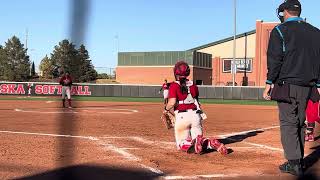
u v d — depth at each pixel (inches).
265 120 618.5
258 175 243.9
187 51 2370.8
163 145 352.5
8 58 2787.9
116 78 2497.5
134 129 468.8
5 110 767.7
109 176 239.9
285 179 235.1
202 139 305.4
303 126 246.7
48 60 2696.9
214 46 2719.0
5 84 1681.8
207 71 2586.1
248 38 2618.1
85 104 1080.8
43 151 315.3
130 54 2474.2
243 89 1640.0
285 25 238.2
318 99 245.6
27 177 234.4
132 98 1565.0
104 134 420.2
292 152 240.5
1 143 349.7
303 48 234.7
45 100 1251.8
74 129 459.8
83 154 305.3
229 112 834.2
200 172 251.8
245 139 394.9
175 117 320.2
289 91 234.1
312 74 236.5
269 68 237.3
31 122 533.6
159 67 2416.3
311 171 252.8
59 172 247.9
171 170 256.4
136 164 272.5
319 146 351.3
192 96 314.0
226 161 284.7
